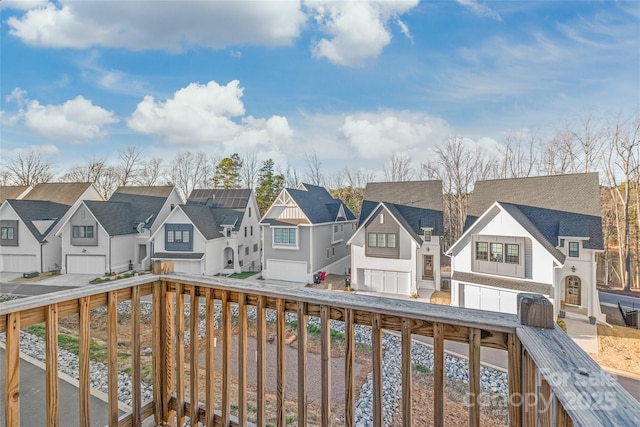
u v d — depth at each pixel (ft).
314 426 16.17
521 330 3.94
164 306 7.82
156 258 56.03
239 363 6.61
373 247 47.67
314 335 29.04
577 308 35.96
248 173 110.32
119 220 61.52
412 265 45.55
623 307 38.55
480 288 37.27
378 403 5.13
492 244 36.88
